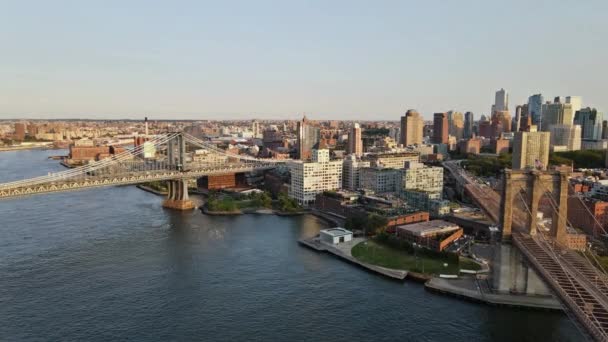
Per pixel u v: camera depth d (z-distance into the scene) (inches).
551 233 6599.4
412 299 6225.4
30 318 5654.5
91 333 5315.0
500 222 6382.9
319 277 7066.9
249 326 5492.1
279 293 6432.1
